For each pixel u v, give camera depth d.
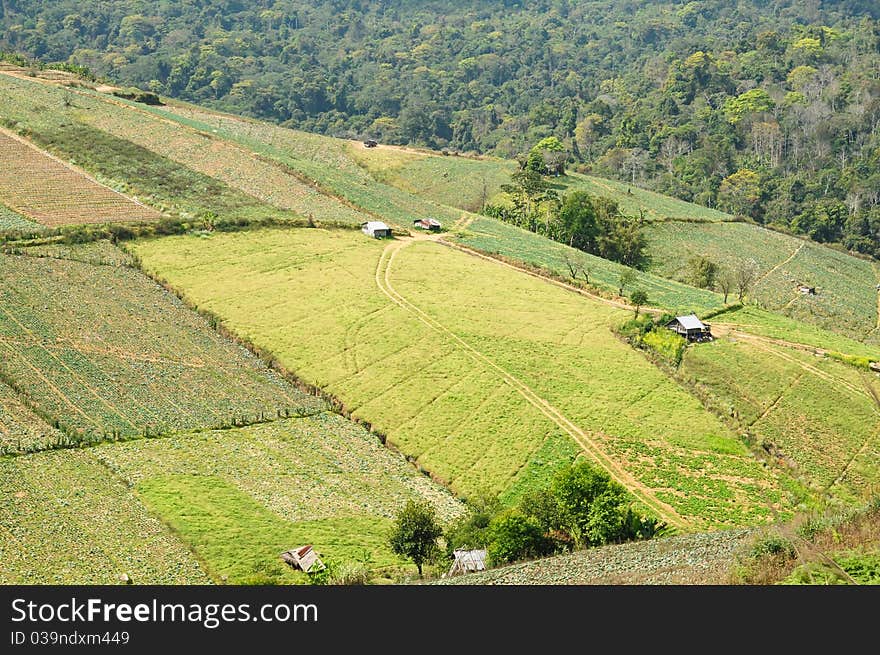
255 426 96.50
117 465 82.19
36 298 113.38
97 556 66.62
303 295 126.81
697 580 52.88
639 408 105.50
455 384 108.06
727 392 109.31
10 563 64.12
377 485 89.12
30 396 91.81
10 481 76.06
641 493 90.62
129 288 122.50
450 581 58.56
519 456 96.50
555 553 69.81
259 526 75.69
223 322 118.06
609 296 136.75
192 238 140.50
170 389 100.12
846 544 56.50
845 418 104.31
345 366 110.81
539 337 119.31
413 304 126.50
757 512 88.00
